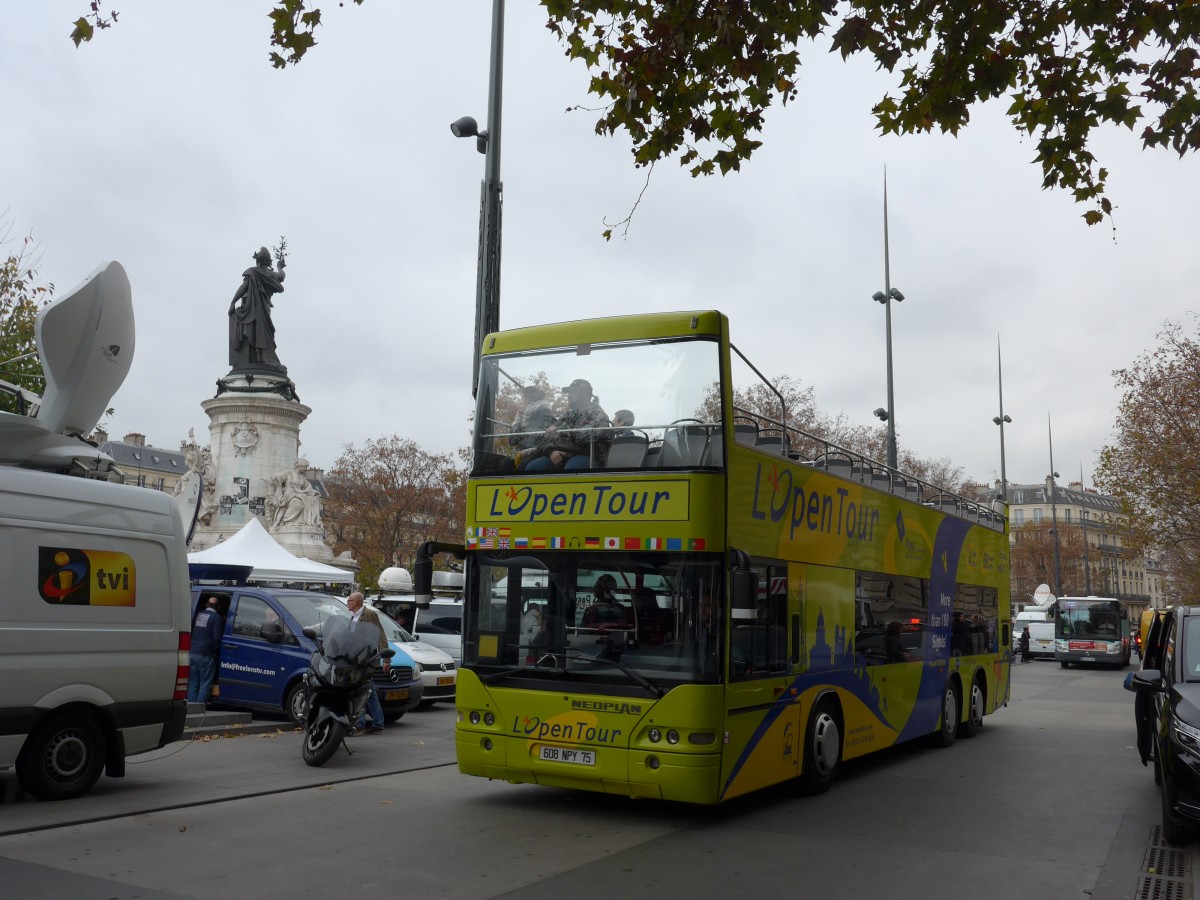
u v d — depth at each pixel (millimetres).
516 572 9539
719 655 8680
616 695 8859
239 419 38438
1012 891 7094
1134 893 7121
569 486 9328
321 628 12109
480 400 10086
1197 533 38250
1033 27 8867
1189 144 8594
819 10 8555
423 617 22594
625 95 9516
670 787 8562
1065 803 10508
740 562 8719
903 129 9578
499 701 9352
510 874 7207
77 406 10219
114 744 9453
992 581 18438
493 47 14969
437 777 11297
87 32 8000
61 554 9086
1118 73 8797
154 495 10102
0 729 8500
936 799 10664
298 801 9680
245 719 14703
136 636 9633
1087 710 21906
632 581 9000
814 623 10766
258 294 40469
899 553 13586
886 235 35219
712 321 9164
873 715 12305
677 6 8969
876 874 7469
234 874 7008
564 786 9172
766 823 9273
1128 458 38781
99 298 10180
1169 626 10234
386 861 7484
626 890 6867
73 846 7617
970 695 16422
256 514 37688
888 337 34344
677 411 9078
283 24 8469
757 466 9562
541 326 9953
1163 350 38688
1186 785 7918
